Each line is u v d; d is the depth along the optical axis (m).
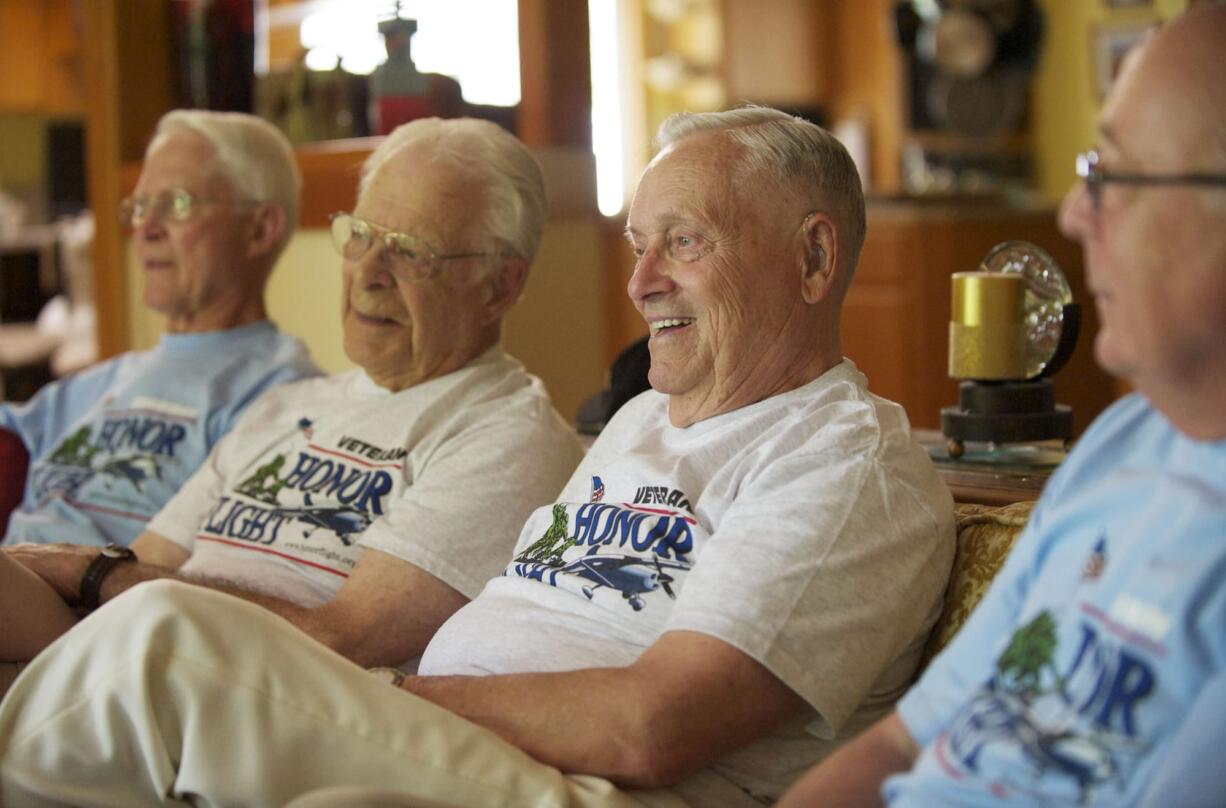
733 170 1.66
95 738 1.32
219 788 1.31
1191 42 1.02
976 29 7.22
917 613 1.51
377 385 2.19
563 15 3.40
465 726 1.38
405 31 3.14
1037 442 2.08
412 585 1.88
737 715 1.40
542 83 3.39
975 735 1.11
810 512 1.47
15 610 1.87
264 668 1.34
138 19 3.99
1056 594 1.12
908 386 4.69
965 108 7.46
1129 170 1.03
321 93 3.50
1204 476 1.06
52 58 6.70
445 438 2.04
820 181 1.66
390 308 2.12
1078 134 7.31
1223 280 1.01
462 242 2.12
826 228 1.66
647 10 7.53
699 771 1.48
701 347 1.67
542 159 3.37
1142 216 1.03
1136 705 1.01
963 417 1.98
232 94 3.80
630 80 7.52
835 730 1.43
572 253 3.47
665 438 1.74
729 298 1.65
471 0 3.53
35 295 6.29
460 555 1.90
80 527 2.46
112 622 1.34
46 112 6.74
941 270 4.65
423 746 1.35
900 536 1.49
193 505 2.29
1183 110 1.01
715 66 7.48
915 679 1.57
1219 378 1.03
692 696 1.39
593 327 3.54
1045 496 1.20
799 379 1.68
